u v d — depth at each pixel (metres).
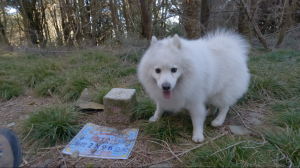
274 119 0.74
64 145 0.63
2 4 2.58
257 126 0.71
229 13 1.91
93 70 1.32
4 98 1.02
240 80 0.68
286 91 0.95
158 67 0.55
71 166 0.54
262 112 0.82
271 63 1.29
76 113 0.79
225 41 0.71
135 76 1.28
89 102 0.90
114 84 1.14
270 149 0.57
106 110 0.75
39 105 0.97
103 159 0.57
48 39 3.21
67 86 1.07
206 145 0.61
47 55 2.03
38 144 0.64
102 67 1.37
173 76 0.55
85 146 0.62
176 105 0.64
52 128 0.67
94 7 2.84
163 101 0.65
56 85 1.11
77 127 0.73
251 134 0.67
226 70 0.66
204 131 0.69
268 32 2.56
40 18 3.19
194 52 0.59
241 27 1.83
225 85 0.67
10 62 1.58
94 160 0.56
